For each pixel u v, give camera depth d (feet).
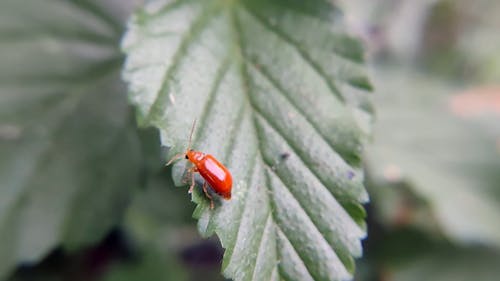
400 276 0.61
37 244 0.49
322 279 0.39
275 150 0.41
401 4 0.68
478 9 0.82
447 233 0.60
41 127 0.50
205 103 0.42
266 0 0.45
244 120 0.42
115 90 0.51
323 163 0.41
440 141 0.62
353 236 0.40
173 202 0.56
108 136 0.50
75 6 0.51
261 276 0.39
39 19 0.51
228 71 0.43
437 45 0.81
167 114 0.41
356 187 0.41
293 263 0.39
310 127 0.42
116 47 0.51
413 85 0.66
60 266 0.57
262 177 0.41
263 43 0.44
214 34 0.44
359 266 0.62
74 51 0.51
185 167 0.40
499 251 0.62
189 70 0.42
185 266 0.62
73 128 0.50
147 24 0.43
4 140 0.50
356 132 0.42
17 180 0.50
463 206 0.59
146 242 0.59
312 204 0.40
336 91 0.43
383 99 0.65
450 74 0.81
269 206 0.40
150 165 0.49
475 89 0.71
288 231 0.40
